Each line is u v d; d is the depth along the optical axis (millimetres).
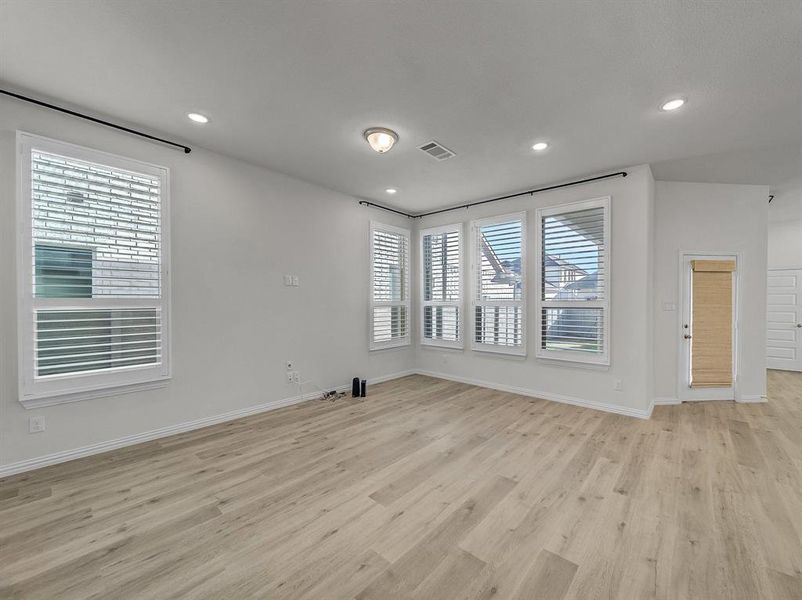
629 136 3064
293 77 2307
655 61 2113
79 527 1918
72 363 2664
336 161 3676
